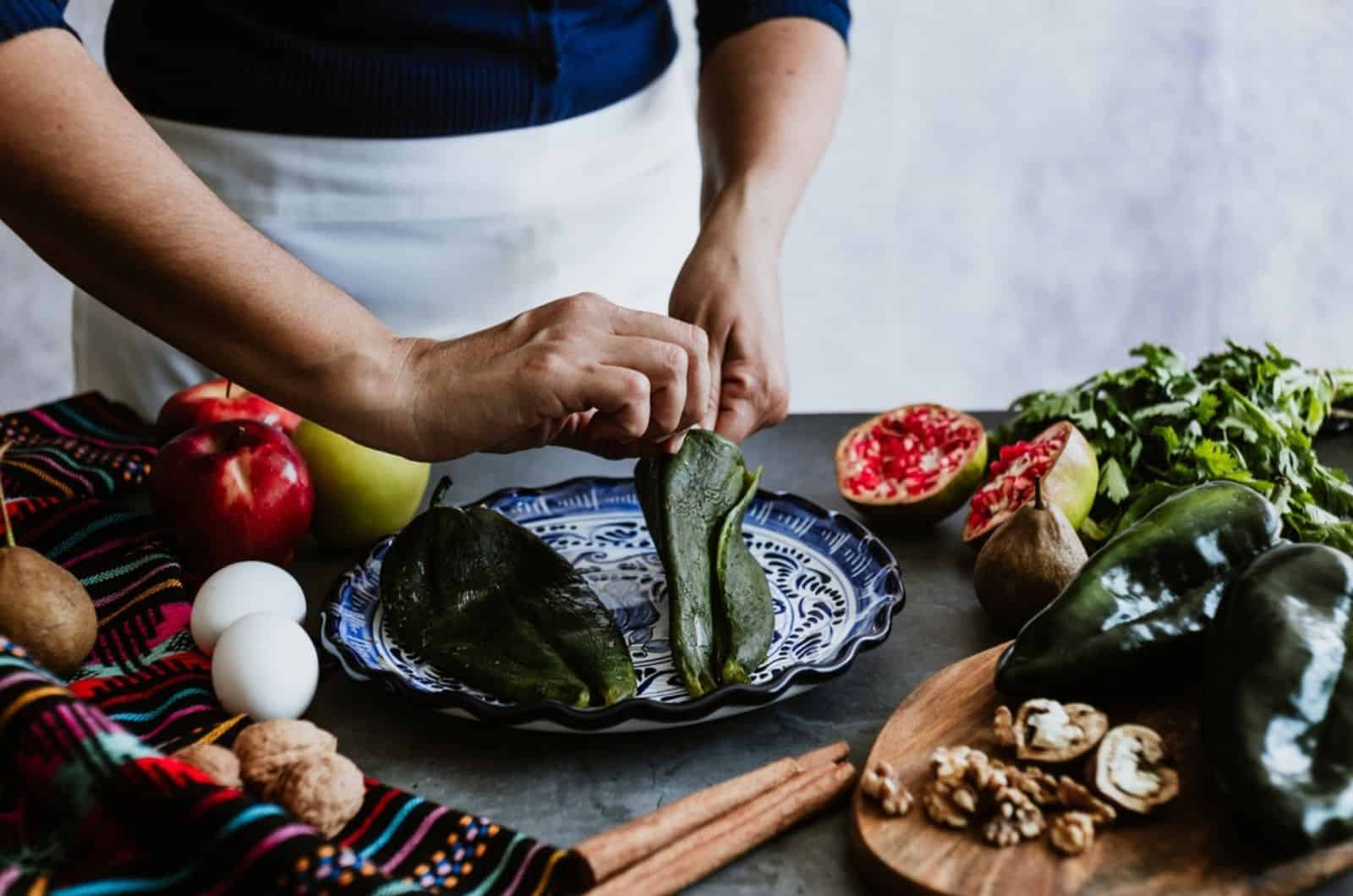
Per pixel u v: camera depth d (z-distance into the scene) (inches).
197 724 32.5
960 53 125.6
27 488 45.9
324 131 53.2
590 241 59.0
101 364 60.2
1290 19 123.1
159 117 54.4
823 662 33.0
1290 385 48.6
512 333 35.4
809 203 129.3
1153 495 40.9
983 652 35.0
